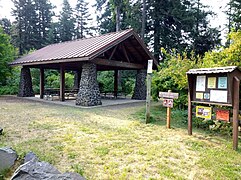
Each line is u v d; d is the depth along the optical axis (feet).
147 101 19.99
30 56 45.47
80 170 9.38
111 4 59.88
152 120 20.70
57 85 57.98
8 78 54.75
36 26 114.32
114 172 9.36
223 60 18.43
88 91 31.86
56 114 23.38
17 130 15.87
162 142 13.80
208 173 9.41
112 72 65.51
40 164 8.58
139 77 44.86
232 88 12.73
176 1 64.85
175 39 69.77
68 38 118.32
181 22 66.54
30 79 47.37
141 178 8.86
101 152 11.66
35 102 35.47
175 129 17.53
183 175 9.21
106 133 15.67
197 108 15.35
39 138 13.98
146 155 11.43
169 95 17.80
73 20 129.18
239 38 17.88
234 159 11.05
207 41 70.69
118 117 22.48
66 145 12.69
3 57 46.78
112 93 54.49
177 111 22.97
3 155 9.85
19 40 105.50
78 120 20.27
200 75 14.90
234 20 50.96
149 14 68.69
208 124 17.83
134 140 14.11
